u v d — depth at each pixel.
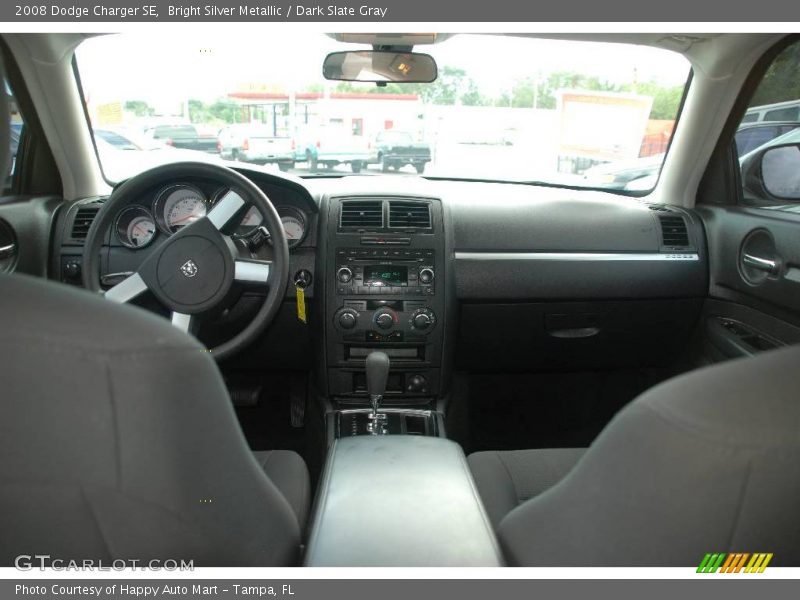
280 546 0.81
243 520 0.71
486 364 2.62
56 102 2.29
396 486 1.02
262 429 2.70
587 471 0.66
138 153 2.59
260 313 1.76
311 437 2.51
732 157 2.47
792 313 2.02
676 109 2.53
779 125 2.21
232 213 1.75
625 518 0.61
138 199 2.11
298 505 1.21
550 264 2.35
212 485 0.63
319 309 2.27
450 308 2.29
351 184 2.51
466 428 2.76
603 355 2.60
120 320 0.53
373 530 0.89
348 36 2.15
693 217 2.50
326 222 2.29
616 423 0.62
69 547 0.65
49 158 2.40
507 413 2.85
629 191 2.79
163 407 0.54
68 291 0.56
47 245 2.28
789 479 0.53
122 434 0.54
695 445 0.52
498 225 2.38
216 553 0.67
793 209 2.13
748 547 0.58
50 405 0.53
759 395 0.53
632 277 2.39
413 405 2.34
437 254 2.28
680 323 2.54
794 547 0.60
